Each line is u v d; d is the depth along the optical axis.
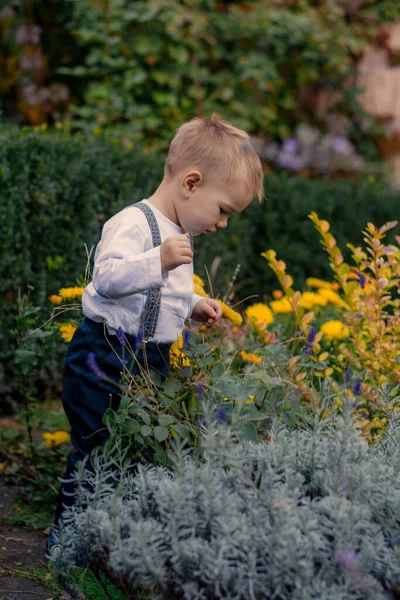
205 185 2.34
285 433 2.08
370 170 8.04
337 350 3.18
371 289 2.75
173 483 1.74
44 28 7.32
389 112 8.15
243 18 7.41
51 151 4.16
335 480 1.69
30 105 6.98
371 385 2.70
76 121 6.73
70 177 4.28
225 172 2.33
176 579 1.60
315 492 1.79
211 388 2.14
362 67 8.23
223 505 1.61
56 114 7.02
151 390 2.19
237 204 2.37
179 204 2.38
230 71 7.49
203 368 2.28
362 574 1.53
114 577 1.69
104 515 1.76
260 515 1.62
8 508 2.89
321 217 5.88
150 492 1.78
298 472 1.83
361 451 1.90
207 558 1.53
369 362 2.70
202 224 2.38
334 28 7.88
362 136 8.21
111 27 6.83
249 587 1.51
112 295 2.22
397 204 6.00
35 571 2.30
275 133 7.79
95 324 2.38
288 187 5.91
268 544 1.54
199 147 2.34
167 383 2.27
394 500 1.67
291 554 1.49
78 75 7.11
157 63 7.11
